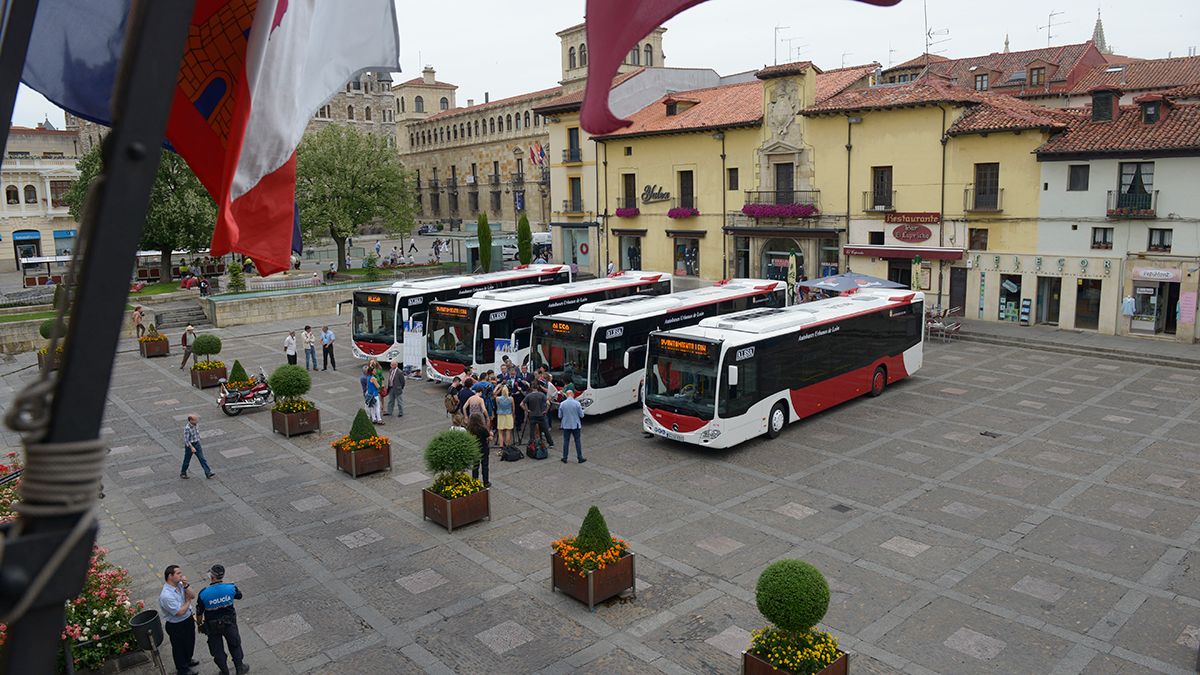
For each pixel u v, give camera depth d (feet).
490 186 297.74
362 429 64.75
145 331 127.95
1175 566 45.73
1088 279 110.73
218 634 36.96
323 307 151.33
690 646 38.91
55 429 9.75
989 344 109.81
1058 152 109.19
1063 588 43.57
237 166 20.39
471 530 53.16
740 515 54.49
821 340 76.28
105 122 21.85
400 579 46.55
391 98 339.16
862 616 41.14
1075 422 73.26
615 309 83.46
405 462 67.21
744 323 71.97
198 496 60.59
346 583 46.24
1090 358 100.01
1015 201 115.34
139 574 47.91
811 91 137.18
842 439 70.69
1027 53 207.51
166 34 9.91
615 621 41.37
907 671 36.45
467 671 37.45
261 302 143.84
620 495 58.75
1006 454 65.16
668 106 162.09
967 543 49.29
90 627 37.37
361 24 23.29
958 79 207.10
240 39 21.31
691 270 158.51
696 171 153.38
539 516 55.16
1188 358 93.91
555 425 78.38
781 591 33.12
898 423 74.84
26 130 260.62
